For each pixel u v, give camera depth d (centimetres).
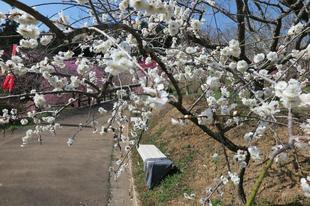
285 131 656
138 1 233
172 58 441
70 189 832
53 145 1248
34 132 554
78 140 1337
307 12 534
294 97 201
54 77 390
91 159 1084
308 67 528
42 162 1036
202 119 336
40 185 848
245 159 429
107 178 913
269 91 384
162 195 721
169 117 1237
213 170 723
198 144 884
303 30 418
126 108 527
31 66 426
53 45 446
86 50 556
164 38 471
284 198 562
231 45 367
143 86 211
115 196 804
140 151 915
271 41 607
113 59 201
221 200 603
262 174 153
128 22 425
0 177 896
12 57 375
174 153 912
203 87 415
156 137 1134
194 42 520
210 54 462
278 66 437
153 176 777
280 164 618
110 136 1428
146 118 510
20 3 189
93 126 516
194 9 469
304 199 546
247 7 580
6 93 784
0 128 1377
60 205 745
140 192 777
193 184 718
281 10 576
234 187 613
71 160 1066
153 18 486
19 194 791
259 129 374
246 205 144
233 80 495
